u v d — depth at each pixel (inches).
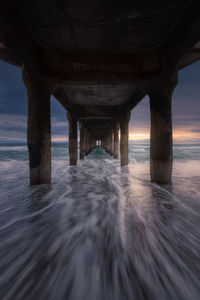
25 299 54.4
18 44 129.3
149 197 161.0
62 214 123.9
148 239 89.8
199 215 121.0
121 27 128.6
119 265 69.7
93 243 86.2
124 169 364.8
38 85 186.1
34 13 115.4
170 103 189.5
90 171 338.0
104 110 410.3
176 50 142.6
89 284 60.2
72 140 433.4
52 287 59.1
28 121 190.7
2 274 65.4
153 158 203.3
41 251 79.9
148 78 178.7
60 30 133.3
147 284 60.1
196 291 57.3
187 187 191.9
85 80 182.1
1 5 99.7
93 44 153.2
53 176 282.0
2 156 846.5
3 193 175.3
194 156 751.7
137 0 102.3
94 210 131.0
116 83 189.0
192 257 75.2
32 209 133.6
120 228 102.0
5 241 88.9
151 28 130.6
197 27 114.7
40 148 195.0
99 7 107.7
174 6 106.9
